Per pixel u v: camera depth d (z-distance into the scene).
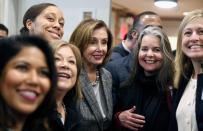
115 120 2.14
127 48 2.93
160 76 2.10
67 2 3.92
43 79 1.09
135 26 2.94
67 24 3.92
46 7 2.10
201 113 1.72
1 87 1.02
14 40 1.06
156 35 2.12
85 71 2.05
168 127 1.99
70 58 1.73
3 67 1.01
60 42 1.75
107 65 2.39
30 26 2.12
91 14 3.87
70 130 1.71
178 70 1.97
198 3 6.69
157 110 2.08
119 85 2.27
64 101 1.80
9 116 1.04
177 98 1.93
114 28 6.86
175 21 8.47
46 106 1.15
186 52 1.87
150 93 2.15
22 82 1.03
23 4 4.06
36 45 1.08
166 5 4.97
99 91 2.14
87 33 2.07
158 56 2.10
